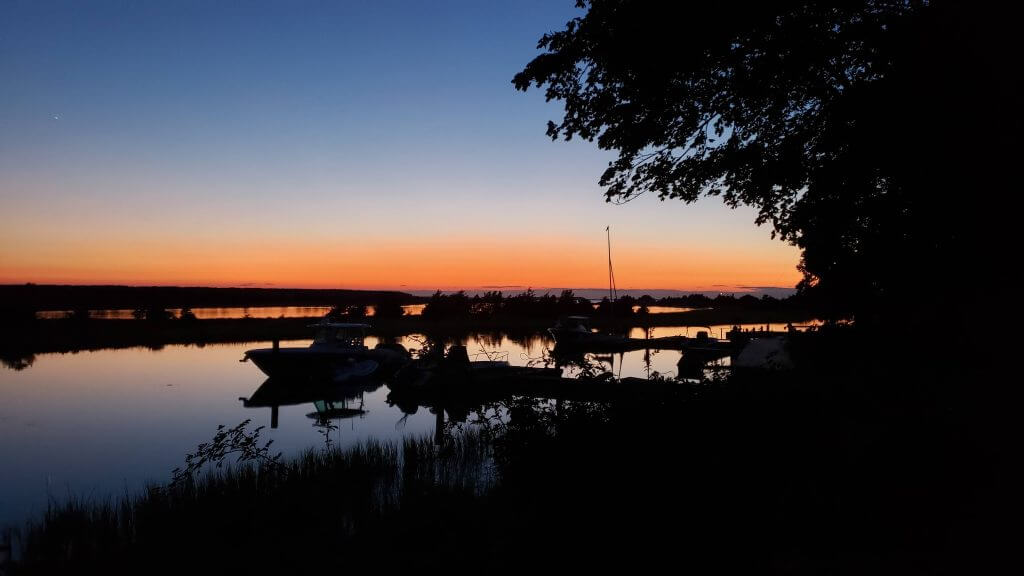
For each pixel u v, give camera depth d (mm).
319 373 25484
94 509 8984
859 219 8891
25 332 40406
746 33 8594
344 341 27781
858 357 9133
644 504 5449
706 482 5621
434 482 9641
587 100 10281
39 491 11266
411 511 7496
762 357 17609
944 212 7316
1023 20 6469
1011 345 6941
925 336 7984
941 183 7168
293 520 8008
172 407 20516
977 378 7160
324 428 17312
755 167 10391
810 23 8375
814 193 9336
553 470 6020
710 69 9617
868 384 8156
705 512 5297
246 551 7039
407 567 6105
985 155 6727
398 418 19078
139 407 20391
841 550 4680
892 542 4715
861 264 8844
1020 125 6504
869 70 8406
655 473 5691
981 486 5375
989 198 6828
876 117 7496
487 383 17328
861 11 8312
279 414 19703
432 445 12406
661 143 10641
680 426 6410
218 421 18344
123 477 12250
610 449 5945
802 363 10805
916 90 7094
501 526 6301
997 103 6613
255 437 10414
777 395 7625
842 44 8414
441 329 54156
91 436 16125
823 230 9398
